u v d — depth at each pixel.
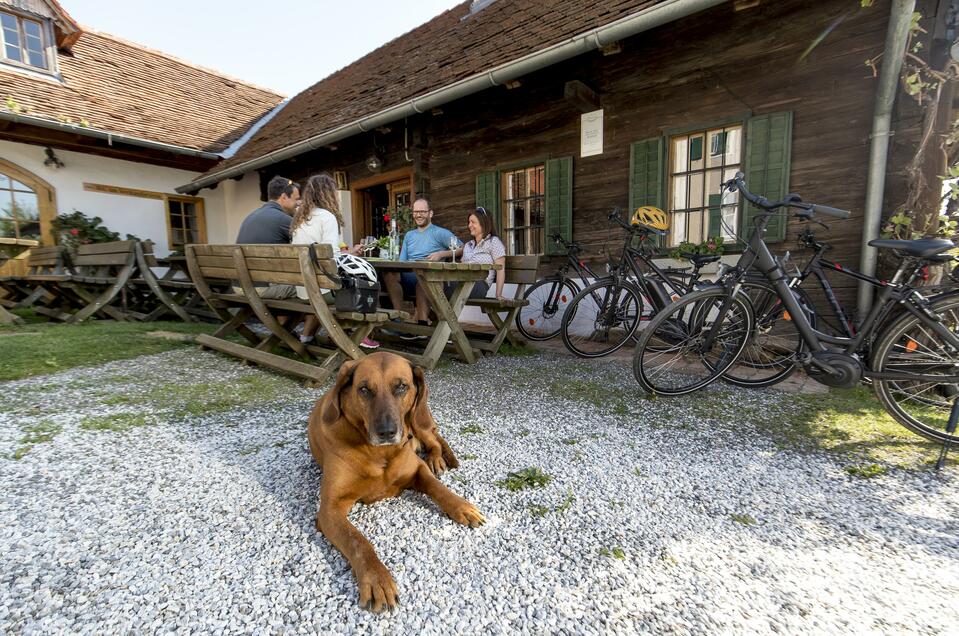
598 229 5.50
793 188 4.20
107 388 3.16
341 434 1.61
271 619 1.22
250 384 3.32
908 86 3.27
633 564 1.45
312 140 7.15
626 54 5.06
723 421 2.68
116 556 1.45
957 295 2.26
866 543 1.58
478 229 4.62
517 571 1.41
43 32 9.16
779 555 1.51
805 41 4.04
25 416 2.62
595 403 3.00
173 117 10.61
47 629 1.16
